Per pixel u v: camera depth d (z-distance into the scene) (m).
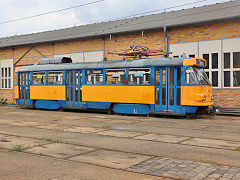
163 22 18.33
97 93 15.34
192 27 16.75
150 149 6.62
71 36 22.06
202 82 12.93
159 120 12.48
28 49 24.89
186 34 16.97
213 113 13.45
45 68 17.72
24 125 10.90
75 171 4.91
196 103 12.53
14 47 25.91
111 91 14.84
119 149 6.64
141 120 12.48
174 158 5.79
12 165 5.33
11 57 26.16
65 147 6.88
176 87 12.96
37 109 18.83
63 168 5.11
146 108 13.84
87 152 6.36
